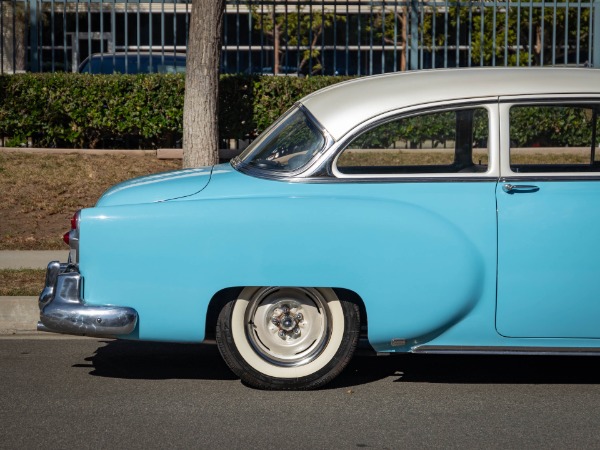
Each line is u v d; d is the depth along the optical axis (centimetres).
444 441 563
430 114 653
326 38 2089
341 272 630
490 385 688
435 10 1612
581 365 748
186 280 634
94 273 636
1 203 1307
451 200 634
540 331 638
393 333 637
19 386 679
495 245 631
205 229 632
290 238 629
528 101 648
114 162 1495
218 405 632
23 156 1501
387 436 572
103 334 633
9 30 1942
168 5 2011
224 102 1567
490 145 645
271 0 1645
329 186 643
